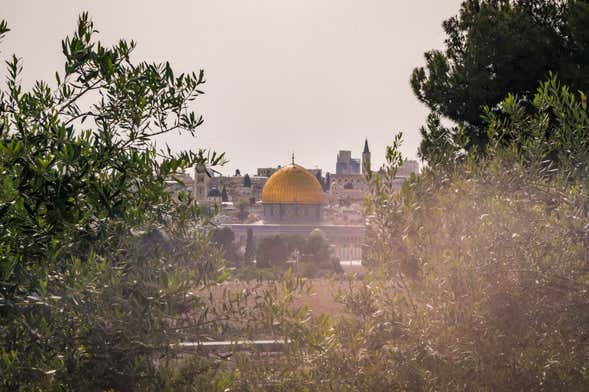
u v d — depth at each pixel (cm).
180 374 1373
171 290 1312
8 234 1166
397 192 1482
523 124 1689
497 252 1377
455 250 1414
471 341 1348
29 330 1196
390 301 1401
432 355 1316
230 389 1355
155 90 1525
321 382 1351
